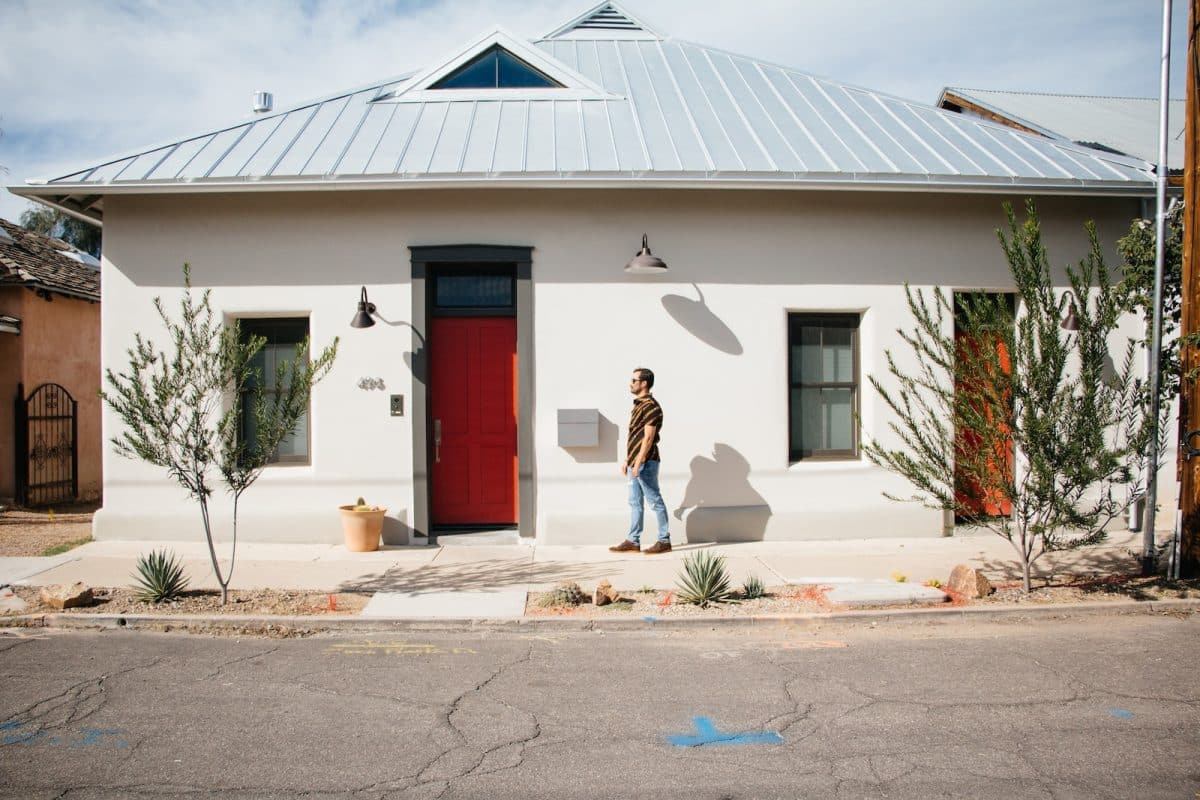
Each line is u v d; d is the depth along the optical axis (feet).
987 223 32.22
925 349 25.12
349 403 30.66
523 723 15.71
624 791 13.07
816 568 27.17
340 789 13.09
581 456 30.99
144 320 30.55
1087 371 22.76
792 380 32.32
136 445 21.65
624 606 23.07
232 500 30.53
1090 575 26.63
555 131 33.14
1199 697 17.03
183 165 30.17
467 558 28.50
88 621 21.52
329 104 36.29
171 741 14.80
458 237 30.68
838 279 31.68
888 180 29.86
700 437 31.22
